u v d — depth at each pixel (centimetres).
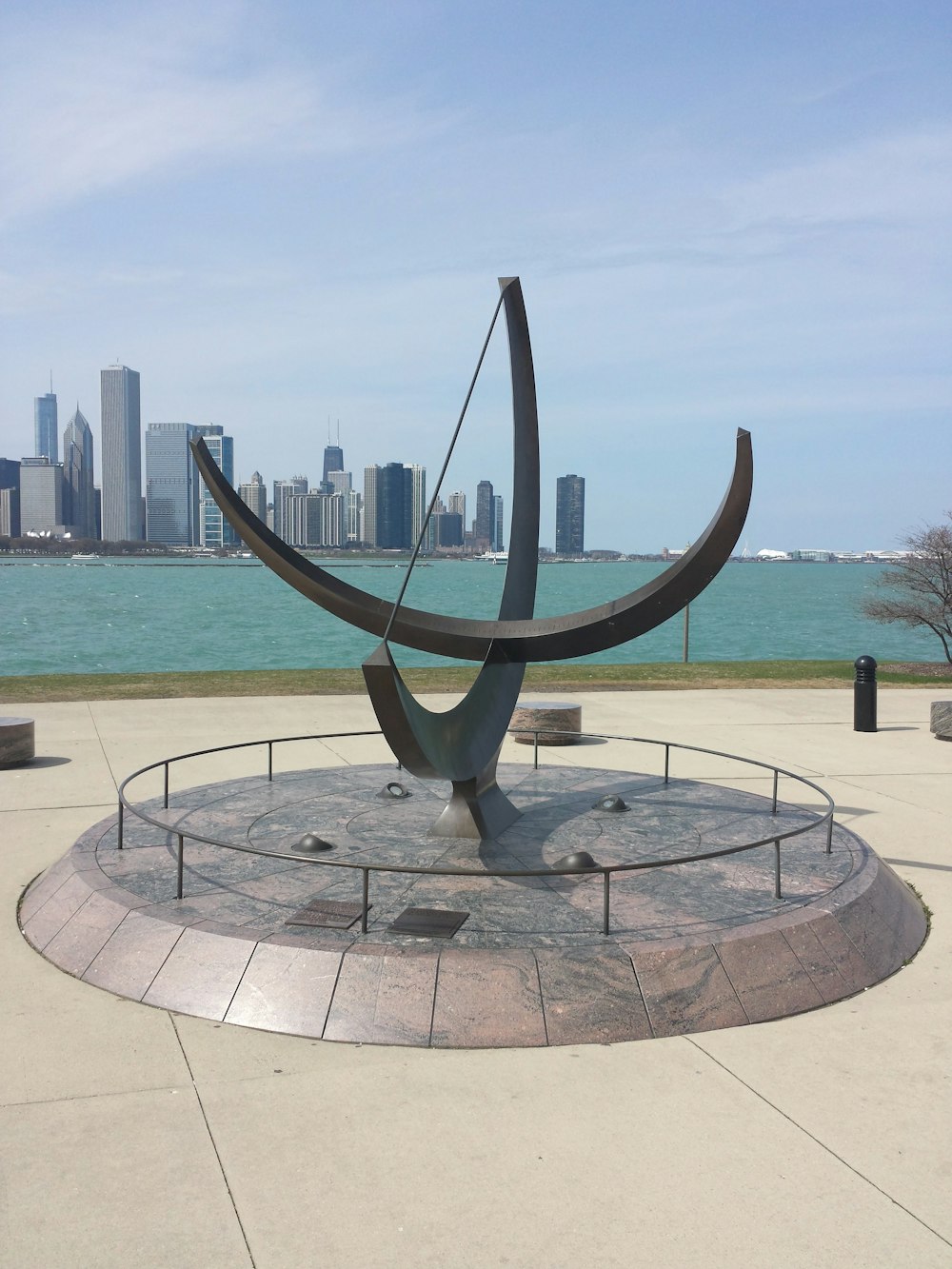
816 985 619
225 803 956
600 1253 396
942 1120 489
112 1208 420
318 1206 422
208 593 8762
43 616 5909
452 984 573
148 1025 578
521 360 988
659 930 629
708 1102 503
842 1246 400
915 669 2375
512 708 912
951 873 870
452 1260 391
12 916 755
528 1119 487
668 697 1870
